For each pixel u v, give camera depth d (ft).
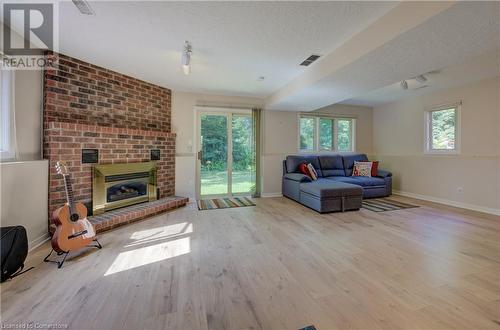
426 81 13.09
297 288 5.57
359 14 6.75
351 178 16.75
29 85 8.12
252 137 16.97
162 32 7.73
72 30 7.57
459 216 11.86
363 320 4.52
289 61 10.18
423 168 16.15
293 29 7.54
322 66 9.89
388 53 7.47
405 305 4.96
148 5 6.33
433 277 6.07
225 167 16.78
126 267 6.53
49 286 5.57
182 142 15.33
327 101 14.60
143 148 12.46
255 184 16.90
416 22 5.88
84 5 6.31
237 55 9.55
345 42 8.43
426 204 14.57
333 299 5.16
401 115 18.07
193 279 5.94
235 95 16.28
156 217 11.60
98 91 10.61
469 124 13.60
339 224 10.59
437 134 15.69
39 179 8.05
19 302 4.95
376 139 20.49
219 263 6.82
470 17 5.54
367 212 12.70
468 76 12.37
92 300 5.05
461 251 7.64
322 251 7.68
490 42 6.77
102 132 10.32
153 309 4.79
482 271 6.37
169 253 7.47
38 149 8.54
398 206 14.02
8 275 5.82
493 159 12.39
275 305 4.95
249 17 6.88
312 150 19.31
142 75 12.01
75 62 9.70
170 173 14.51
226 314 4.66
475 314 4.68
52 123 8.57
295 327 4.33
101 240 8.50
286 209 13.39
